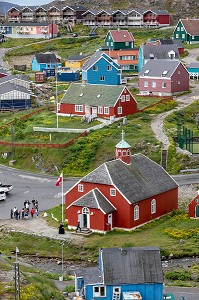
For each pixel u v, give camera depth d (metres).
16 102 174.75
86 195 99.75
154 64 180.38
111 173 100.75
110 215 98.62
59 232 98.00
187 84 179.25
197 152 132.12
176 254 89.25
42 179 128.38
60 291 71.88
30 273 73.50
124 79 193.12
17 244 95.50
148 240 94.19
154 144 134.25
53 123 151.25
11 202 114.38
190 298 72.00
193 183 120.19
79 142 138.12
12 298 62.62
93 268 71.94
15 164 138.12
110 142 136.12
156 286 67.62
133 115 153.75
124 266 67.94
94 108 153.25
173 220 102.38
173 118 152.88
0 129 150.88
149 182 104.19
